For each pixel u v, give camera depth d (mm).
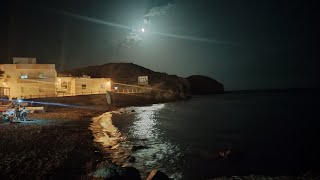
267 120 55781
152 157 24000
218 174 20250
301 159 24828
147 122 47750
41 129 32125
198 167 21609
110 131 36125
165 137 33969
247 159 24438
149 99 95750
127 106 81188
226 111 75125
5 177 15641
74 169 17750
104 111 62500
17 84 58969
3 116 37875
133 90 98250
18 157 19953
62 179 15719
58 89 71750
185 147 28438
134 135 34438
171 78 132375
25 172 16625
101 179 14484
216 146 29594
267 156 25781
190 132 38875
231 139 34156
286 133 39562
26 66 60031
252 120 55531
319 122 52719
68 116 47062
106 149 25438
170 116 59344
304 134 38719
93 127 37438
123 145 28062
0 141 25328
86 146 25219
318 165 22953
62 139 27219
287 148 29344
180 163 22562
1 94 58250
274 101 125062
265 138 35250
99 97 71875
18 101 48938
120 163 21688
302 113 70875
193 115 62969
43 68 61531
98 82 77125
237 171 20984
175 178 19047
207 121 52719
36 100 56125
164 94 105562
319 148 29312
